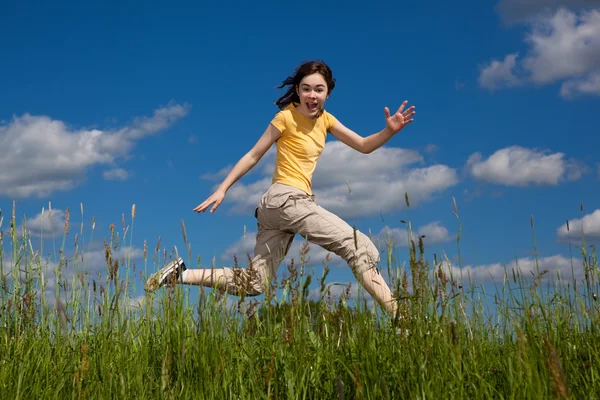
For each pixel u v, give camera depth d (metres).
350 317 2.32
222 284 3.46
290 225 3.71
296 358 2.16
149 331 2.70
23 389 2.15
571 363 2.12
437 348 1.99
